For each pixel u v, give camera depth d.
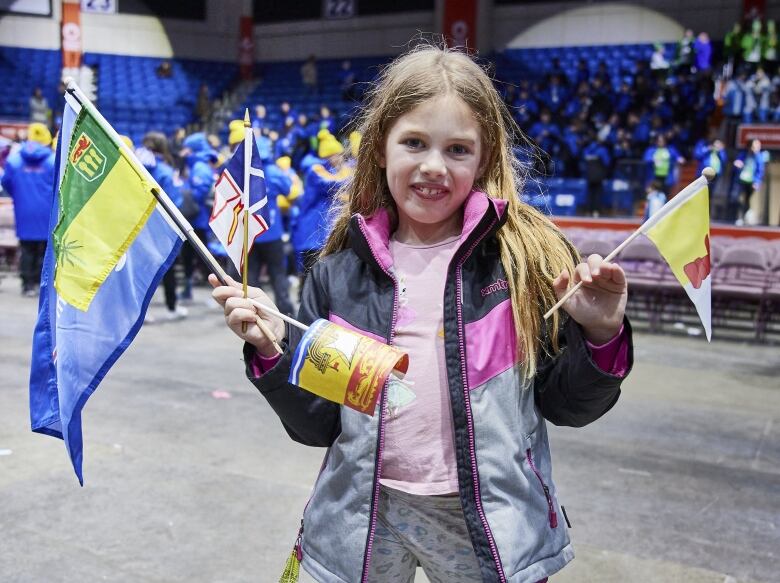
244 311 1.50
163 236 1.63
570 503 3.86
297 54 24.47
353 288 1.63
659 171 11.79
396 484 1.54
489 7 21.64
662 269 9.07
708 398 5.91
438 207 1.54
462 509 1.49
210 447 4.48
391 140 1.56
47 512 3.57
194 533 3.41
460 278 1.54
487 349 1.52
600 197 11.99
